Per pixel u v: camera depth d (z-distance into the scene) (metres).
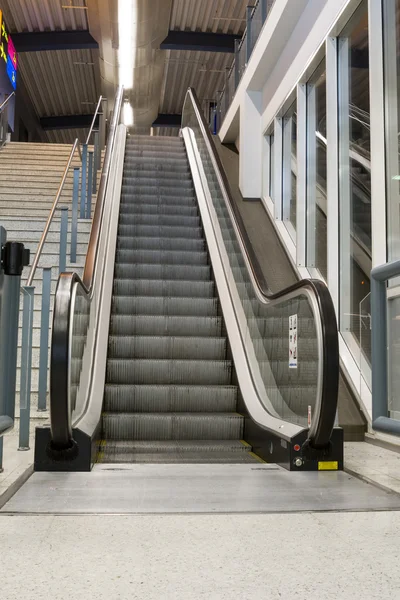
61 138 25.97
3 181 9.68
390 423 1.75
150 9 11.92
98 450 4.12
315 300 3.34
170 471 3.32
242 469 3.41
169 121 22.38
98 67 18.45
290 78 7.71
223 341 5.54
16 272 2.21
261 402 4.49
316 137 7.12
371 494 2.76
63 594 1.59
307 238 7.09
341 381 5.02
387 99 4.67
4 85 15.05
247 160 9.75
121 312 6.05
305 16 7.10
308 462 3.36
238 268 5.72
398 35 4.65
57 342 3.15
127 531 2.15
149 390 4.86
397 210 4.50
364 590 1.63
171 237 7.77
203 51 16.78
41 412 4.74
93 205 8.69
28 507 2.46
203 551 1.94
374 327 1.89
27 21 15.59
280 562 1.85
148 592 1.61
